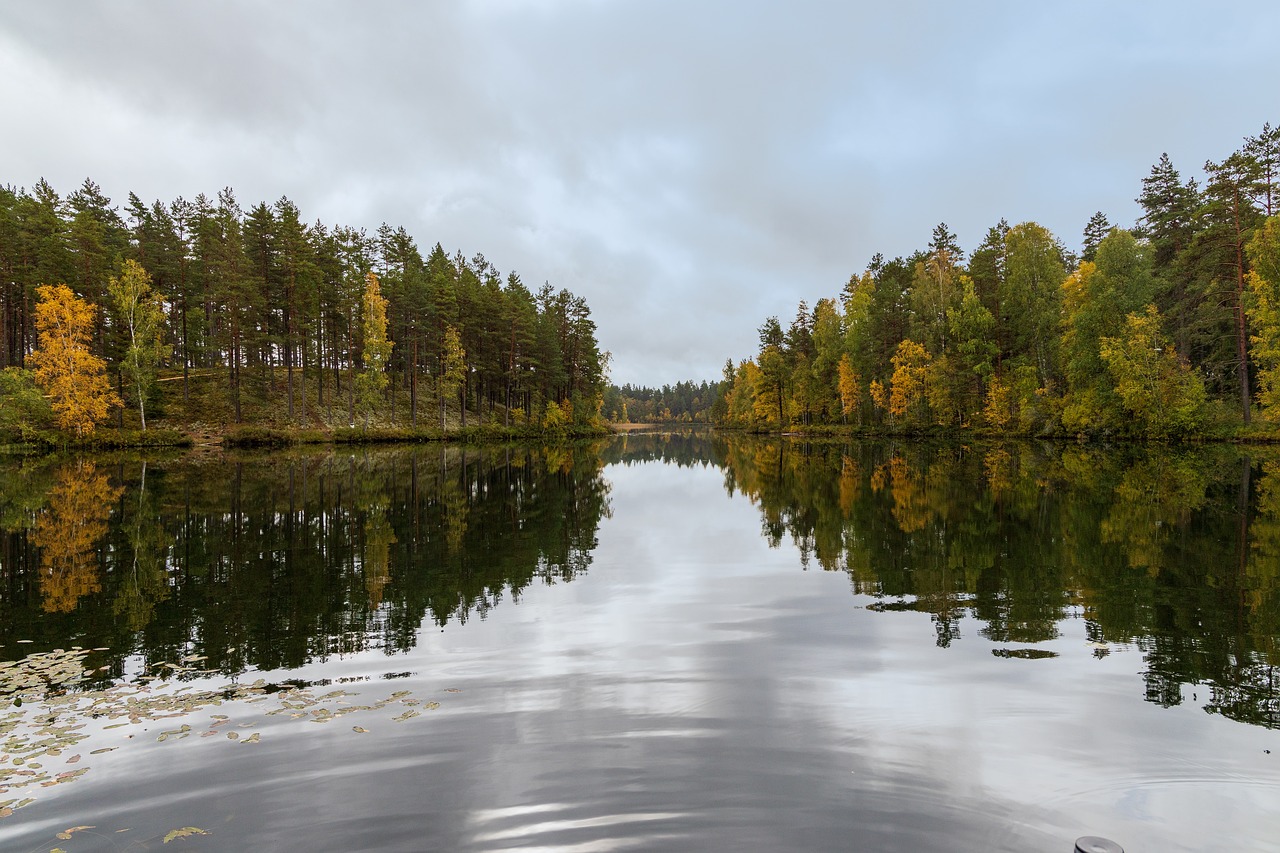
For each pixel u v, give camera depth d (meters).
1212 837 3.91
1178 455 34.25
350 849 3.91
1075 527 14.88
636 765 4.83
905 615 8.76
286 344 58.72
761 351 94.00
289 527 16.19
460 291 74.19
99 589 10.44
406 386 77.81
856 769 4.74
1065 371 48.69
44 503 19.98
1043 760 4.86
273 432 53.69
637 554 13.12
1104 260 47.34
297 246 57.84
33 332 57.88
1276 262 36.84
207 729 5.56
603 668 6.90
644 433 133.75
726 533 15.53
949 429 61.62
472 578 11.16
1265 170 42.41
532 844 3.94
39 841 4.05
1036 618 8.52
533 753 5.04
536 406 86.56
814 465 35.28
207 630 8.38
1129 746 5.06
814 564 12.02
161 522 16.80
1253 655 7.09
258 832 4.11
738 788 4.50
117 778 4.78
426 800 4.42
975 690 6.20
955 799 4.34
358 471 31.50
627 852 3.85
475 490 24.48
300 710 5.92
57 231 53.75
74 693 6.40
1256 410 45.28
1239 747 5.04
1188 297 47.62
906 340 64.12
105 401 47.22
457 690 6.35
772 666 6.90
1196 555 11.98
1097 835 3.94
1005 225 65.19
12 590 10.39
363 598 9.88
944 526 15.53
